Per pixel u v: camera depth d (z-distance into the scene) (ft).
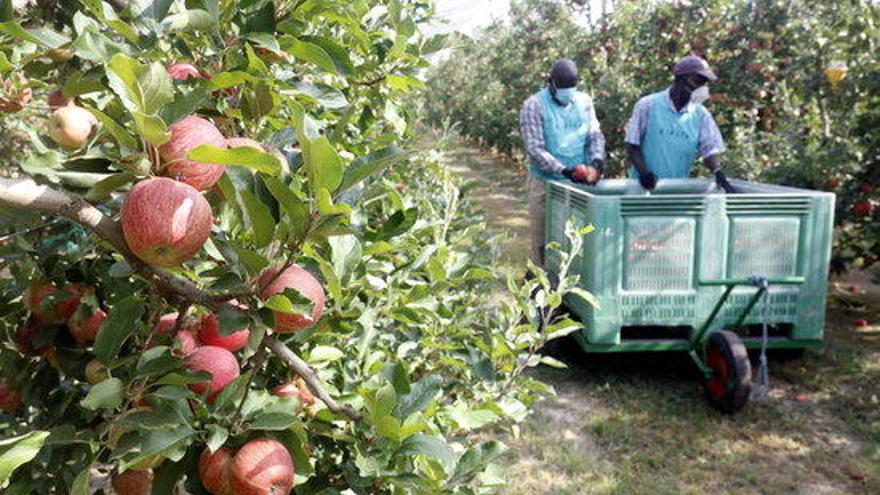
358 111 6.57
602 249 13.56
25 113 6.19
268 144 4.28
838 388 15.24
